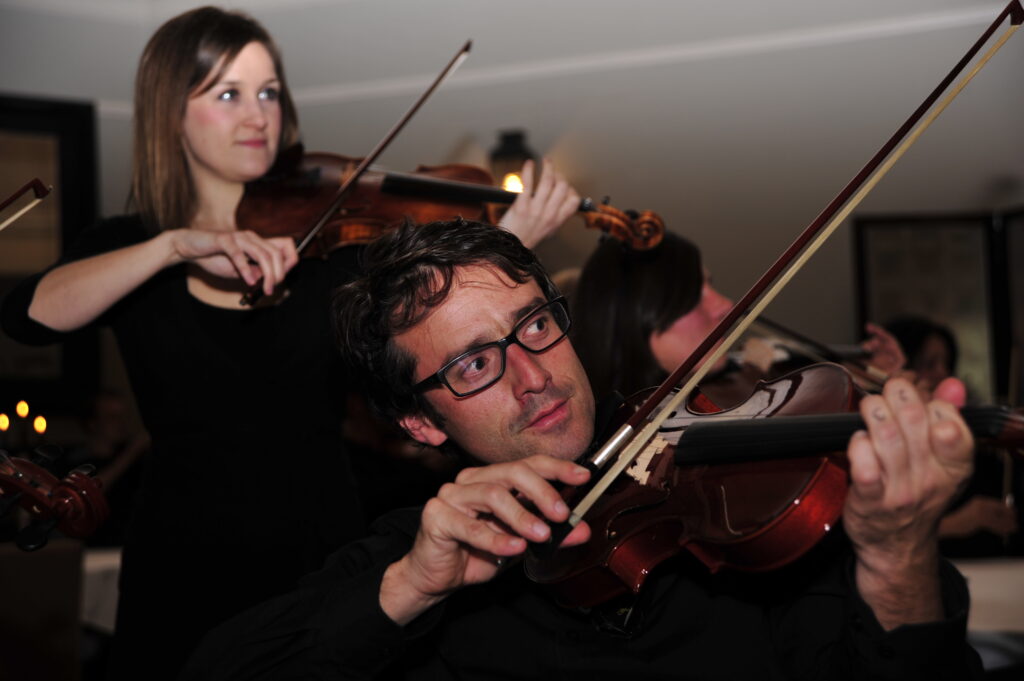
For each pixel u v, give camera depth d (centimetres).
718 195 584
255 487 198
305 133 614
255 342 204
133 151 214
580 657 141
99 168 594
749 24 575
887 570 107
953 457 96
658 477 135
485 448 135
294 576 196
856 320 584
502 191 222
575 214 215
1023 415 102
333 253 220
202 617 193
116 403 472
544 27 596
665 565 143
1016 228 560
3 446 311
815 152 573
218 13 211
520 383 130
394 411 144
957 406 104
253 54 210
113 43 596
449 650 147
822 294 589
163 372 203
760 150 579
